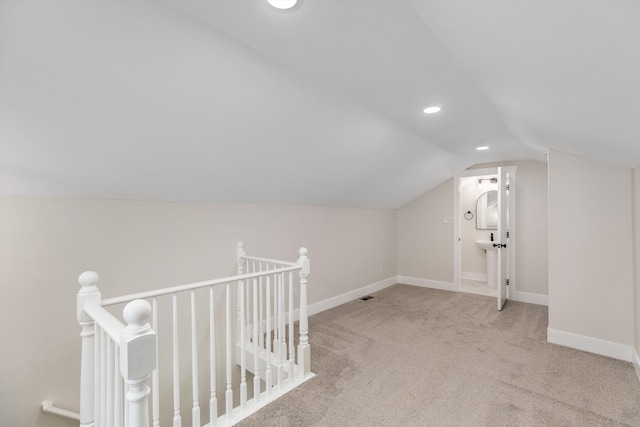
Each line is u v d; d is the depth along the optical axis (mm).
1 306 1746
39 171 1697
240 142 2172
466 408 1968
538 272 4273
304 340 2344
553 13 772
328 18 1263
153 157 1953
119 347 968
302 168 2861
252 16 1261
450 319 3629
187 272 2605
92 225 2080
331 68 1710
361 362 2574
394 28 1315
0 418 1748
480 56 1301
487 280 5383
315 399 2061
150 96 1562
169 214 2486
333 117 2328
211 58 1512
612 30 744
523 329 3307
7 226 1759
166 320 2482
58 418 1933
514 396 2094
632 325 2566
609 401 2033
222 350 2828
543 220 4234
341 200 4059
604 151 2248
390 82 1874
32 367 1844
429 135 3062
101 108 1510
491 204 5613
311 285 3820
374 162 3377
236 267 2957
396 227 5574
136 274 2299
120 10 1183
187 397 2598
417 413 1921
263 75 1724
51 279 1911
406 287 5238
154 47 1358
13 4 1035
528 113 1940
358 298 4551
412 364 2539
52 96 1363
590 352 2740
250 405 1982
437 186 5137
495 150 3717
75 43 1221
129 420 858
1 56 1162
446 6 967
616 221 2633
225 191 2697
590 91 1216
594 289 2734
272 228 3320
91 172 1859
